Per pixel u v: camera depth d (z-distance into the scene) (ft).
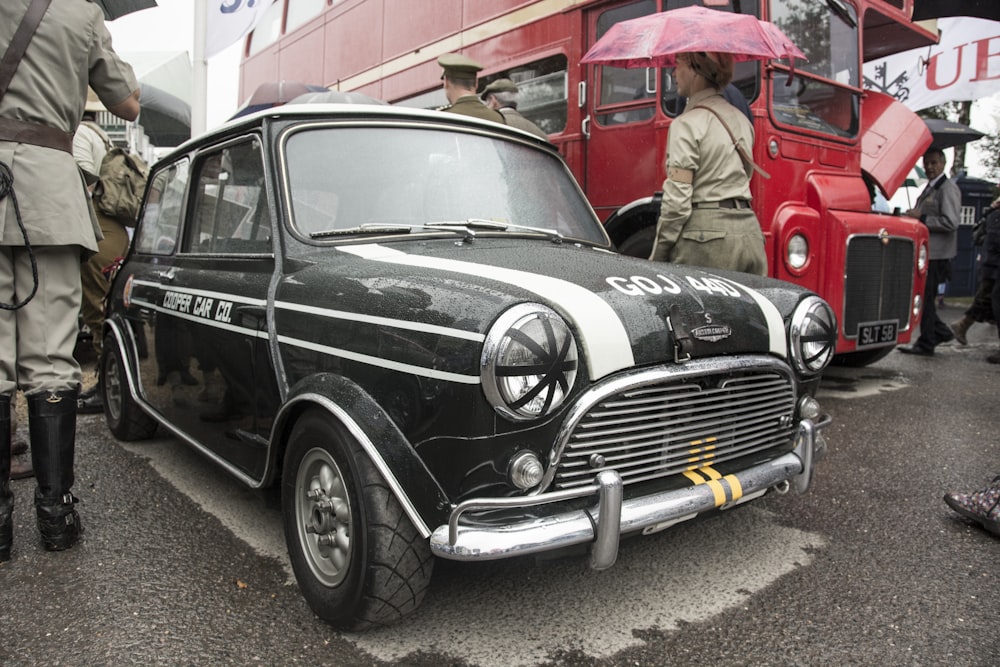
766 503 11.80
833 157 18.40
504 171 11.43
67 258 10.14
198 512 11.39
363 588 7.39
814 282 17.28
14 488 12.36
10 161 9.44
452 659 7.61
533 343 6.74
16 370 10.03
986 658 7.64
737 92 15.93
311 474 8.40
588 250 10.28
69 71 9.80
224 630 8.10
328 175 10.03
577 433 7.13
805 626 8.23
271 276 9.44
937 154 25.61
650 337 7.55
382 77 25.86
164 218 13.39
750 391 8.64
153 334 12.62
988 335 31.73
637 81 17.89
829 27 18.52
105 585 9.08
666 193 13.24
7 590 8.95
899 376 21.95
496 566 8.96
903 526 10.89
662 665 7.54
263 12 23.82
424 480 7.13
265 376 9.25
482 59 21.80
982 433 15.64
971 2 16.88
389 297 7.73
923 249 20.20
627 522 7.23
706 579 9.28
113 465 13.55
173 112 42.78
